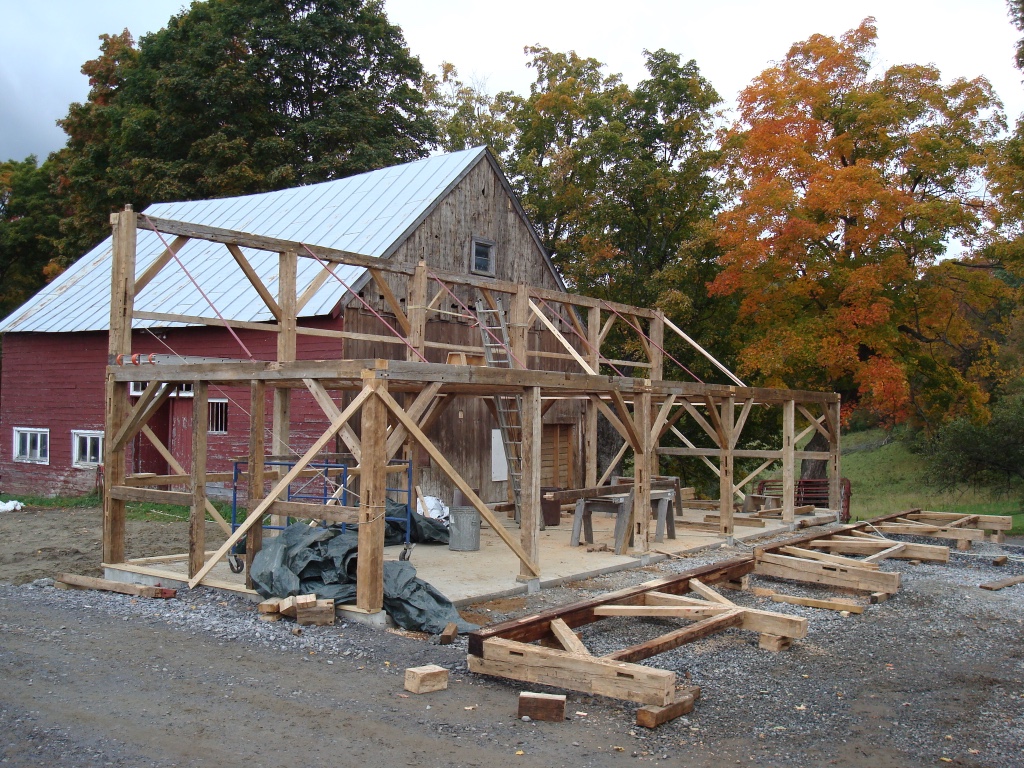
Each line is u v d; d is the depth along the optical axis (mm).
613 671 6082
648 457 12508
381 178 20094
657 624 8906
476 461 17812
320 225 18859
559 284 21656
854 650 8023
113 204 30516
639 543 12367
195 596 9164
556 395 13477
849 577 10469
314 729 5551
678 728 5770
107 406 10258
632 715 5984
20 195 35656
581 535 14477
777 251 20547
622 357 26734
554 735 5559
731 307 25219
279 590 8555
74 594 9594
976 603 10266
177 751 5145
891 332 19375
